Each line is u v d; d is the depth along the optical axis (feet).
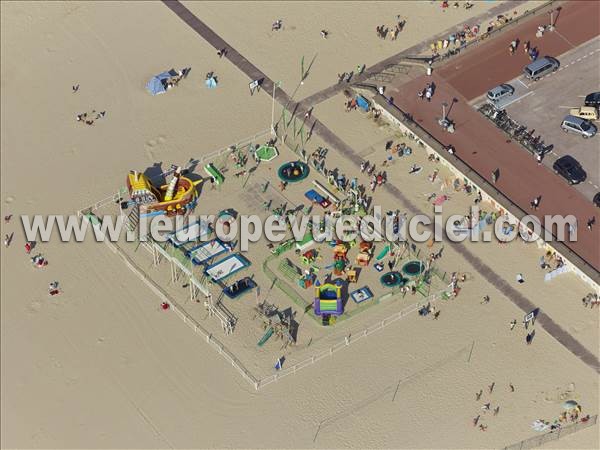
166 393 512.63
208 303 534.37
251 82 620.90
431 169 582.76
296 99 613.52
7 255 557.33
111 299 541.75
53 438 501.97
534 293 538.47
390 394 509.76
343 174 580.30
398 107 601.21
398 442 497.05
